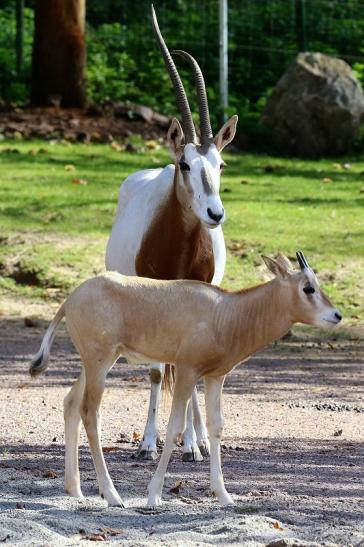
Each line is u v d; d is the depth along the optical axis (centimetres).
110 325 1939
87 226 4888
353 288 4253
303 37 8062
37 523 1734
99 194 5384
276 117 6944
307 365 3459
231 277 4353
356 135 6956
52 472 2130
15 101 7244
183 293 1956
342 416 2788
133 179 2858
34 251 4594
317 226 4931
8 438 2469
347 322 4016
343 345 3762
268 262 1966
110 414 2759
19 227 4859
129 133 6762
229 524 1744
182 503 1944
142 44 8100
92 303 1945
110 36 8112
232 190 5625
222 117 7106
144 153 6412
